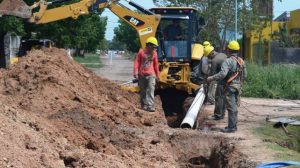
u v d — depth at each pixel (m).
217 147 12.20
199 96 18.06
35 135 9.16
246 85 25.70
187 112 16.34
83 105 13.20
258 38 44.34
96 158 9.07
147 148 11.41
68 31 40.84
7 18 31.31
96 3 17.69
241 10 39.59
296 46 45.22
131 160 10.04
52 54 16.47
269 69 27.70
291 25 49.28
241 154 11.12
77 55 88.44
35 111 11.55
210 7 38.91
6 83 13.44
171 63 19.02
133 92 18.38
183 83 18.88
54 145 9.22
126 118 14.00
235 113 13.97
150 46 15.98
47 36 38.16
